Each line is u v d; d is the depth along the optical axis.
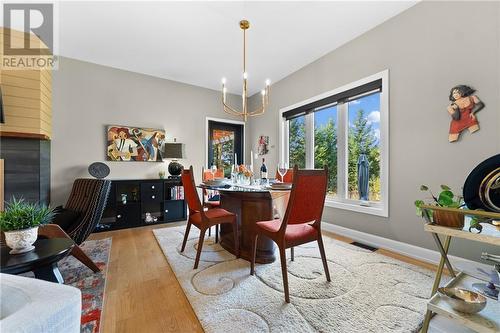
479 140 1.91
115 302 1.58
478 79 1.91
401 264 2.15
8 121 2.54
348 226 3.03
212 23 2.60
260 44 3.07
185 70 3.87
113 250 2.58
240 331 1.29
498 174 0.99
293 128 4.16
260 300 1.58
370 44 2.74
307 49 3.20
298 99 3.88
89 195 2.36
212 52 3.28
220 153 4.95
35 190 2.66
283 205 2.19
